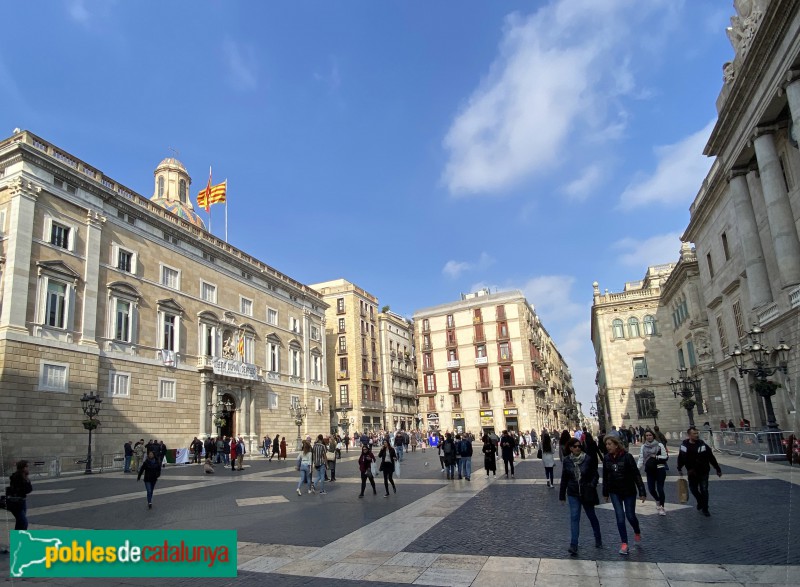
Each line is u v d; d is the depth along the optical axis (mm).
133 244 35188
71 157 31219
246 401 44750
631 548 8484
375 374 76188
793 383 23109
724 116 27234
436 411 78188
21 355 26250
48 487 21141
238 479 23078
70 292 29609
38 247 28047
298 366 55250
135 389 33500
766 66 22797
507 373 74812
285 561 8578
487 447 20656
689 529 9680
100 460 30141
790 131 23906
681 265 43844
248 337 47062
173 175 63062
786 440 20688
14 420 25531
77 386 29047
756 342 22234
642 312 56875
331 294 73812
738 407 34219
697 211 36875
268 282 51562
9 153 27578
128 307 34094
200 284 41594
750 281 27375
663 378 54812
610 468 8484
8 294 26266
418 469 26016
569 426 113562
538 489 16391
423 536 10016
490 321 77312
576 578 7062
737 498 12734
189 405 38156
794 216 23734
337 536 10320
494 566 7777
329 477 21688
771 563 7266
